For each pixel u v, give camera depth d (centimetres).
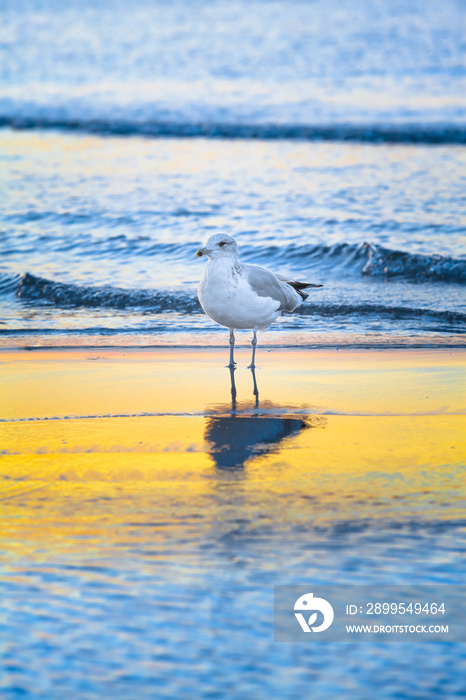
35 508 705
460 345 1377
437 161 3272
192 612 535
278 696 455
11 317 1580
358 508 697
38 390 1125
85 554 615
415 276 1866
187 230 2233
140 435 922
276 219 2334
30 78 6141
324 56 7194
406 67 6625
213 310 1199
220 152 3581
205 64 6738
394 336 1448
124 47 7650
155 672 475
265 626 521
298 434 921
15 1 11906
